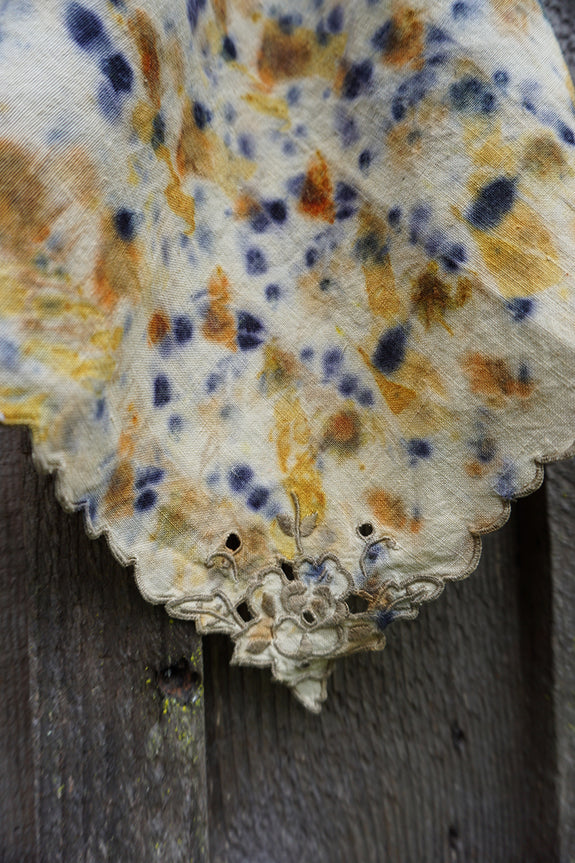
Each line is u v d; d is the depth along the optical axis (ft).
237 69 2.18
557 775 2.31
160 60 2.07
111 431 2.06
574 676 2.31
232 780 2.30
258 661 2.12
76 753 2.21
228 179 2.17
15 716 2.31
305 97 2.17
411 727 2.34
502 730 2.34
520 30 2.09
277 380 2.17
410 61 2.11
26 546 2.22
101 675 2.21
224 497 2.13
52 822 2.20
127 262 2.07
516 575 2.35
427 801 2.34
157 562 2.10
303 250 2.17
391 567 2.13
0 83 1.98
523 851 2.34
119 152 2.05
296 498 2.15
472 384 2.11
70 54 2.01
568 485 2.31
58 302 2.00
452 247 2.10
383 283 2.15
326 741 2.33
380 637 2.13
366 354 2.15
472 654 2.34
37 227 2.00
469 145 2.09
